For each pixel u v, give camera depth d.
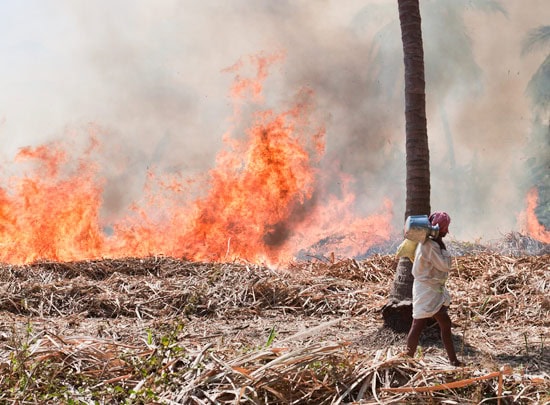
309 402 5.02
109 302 9.84
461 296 10.23
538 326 8.86
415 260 6.66
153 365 5.45
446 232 6.65
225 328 8.88
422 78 8.47
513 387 5.31
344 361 5.39
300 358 5.27
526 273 11.10
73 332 8.13
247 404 4.86
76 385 5.33
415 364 5.46
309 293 10.57
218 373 5.16
